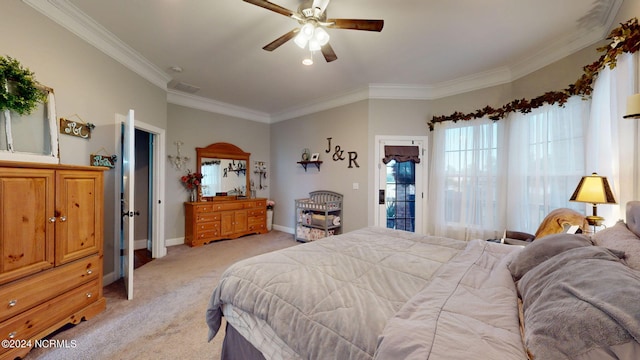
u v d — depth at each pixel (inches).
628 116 58.9
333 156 179.3
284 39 84.4
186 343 69.2
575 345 25.0
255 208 200.7
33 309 64.1
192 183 174.1
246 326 51.0
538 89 116.7
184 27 97.0
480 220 135.3
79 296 76.8
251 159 215.3
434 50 112.8
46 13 80.8
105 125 103.6
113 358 62.9
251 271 54.6
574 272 34.3
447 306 36.2
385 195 159.0
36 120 75.5
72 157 89.5
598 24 92.0
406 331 30.2
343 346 34.0
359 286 46.8
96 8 85.6
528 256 49.7
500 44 107.7
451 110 149.3
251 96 177.6
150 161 149.6
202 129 185.0
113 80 107.6
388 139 157.9
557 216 91.3
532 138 115.6
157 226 143.4
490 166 132.2
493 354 25.7
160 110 140.3
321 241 78.9
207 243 172.9
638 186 64.2
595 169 86.3
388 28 96.3
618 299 25.6
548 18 90.1
